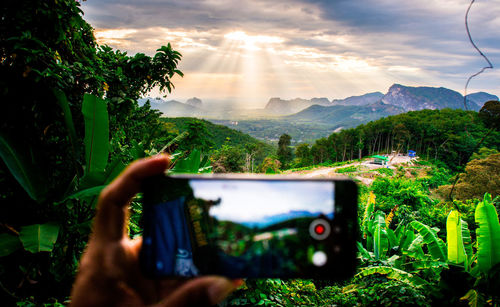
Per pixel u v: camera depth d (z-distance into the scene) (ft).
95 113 13.30
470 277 16.92
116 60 23.85
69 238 13.99
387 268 19.27
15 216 12.84
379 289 18.57
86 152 13.67
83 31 19.44
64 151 15.31
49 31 14.35
